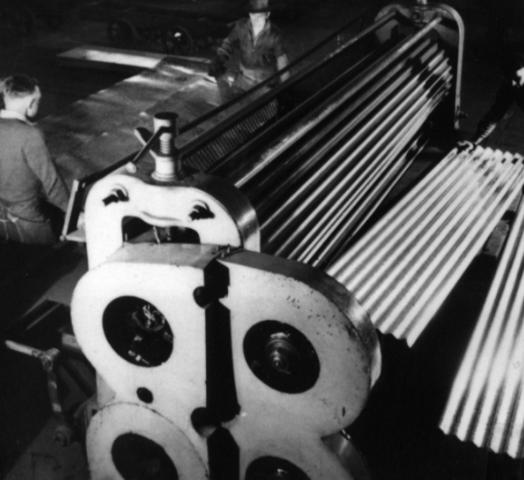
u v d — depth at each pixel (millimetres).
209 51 10188
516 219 3664
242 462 2172
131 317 2109
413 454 2506
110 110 5758
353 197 3062
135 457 2398
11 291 3107
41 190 3408
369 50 4246
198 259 1811
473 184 3881
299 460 2035
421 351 2883
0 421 2941
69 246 3484
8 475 2717
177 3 10656
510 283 3078
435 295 2707
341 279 2734
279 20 11516
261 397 1980
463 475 2461
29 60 9273
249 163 2258
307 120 2645
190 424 2109
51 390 2654
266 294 1769
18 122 3195
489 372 2529
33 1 10953
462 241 3195
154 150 1882
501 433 2264
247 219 1886
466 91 7863
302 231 2510
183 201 1871
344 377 1762
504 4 9359
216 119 5469
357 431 2570
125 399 2215
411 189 3719
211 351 1931
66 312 3010
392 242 3104
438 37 4496
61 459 2793
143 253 1909
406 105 3760
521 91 4391
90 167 4617
